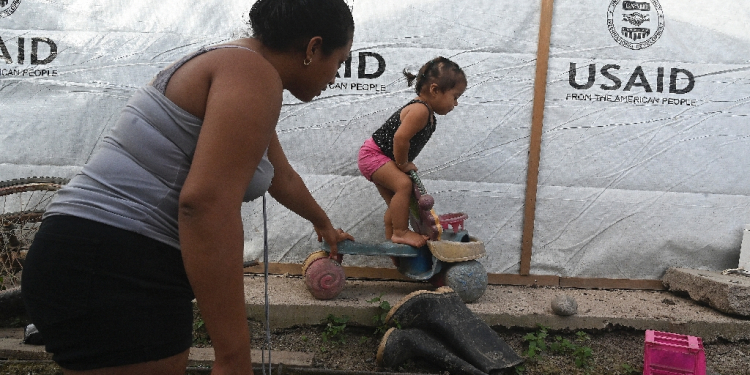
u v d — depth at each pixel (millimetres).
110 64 3613
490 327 3055
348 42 1384
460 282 3225
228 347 1161
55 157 3639
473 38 3623
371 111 3674
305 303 3123
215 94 1146
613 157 3691
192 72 1217
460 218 3395
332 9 1297
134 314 1215
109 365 1223
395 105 3668
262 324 3127
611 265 3756
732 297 3150
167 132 1217
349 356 2893
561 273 3768
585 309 3256
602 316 3156
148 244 1229
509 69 3633
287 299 3195
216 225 1096
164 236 1244
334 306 3109
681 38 3619
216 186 1096
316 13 1276
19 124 3609
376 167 3330
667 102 3656
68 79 3605
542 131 3674
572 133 3680
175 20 3607
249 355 1200
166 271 1259
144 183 1224
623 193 3711
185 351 1338
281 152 1807
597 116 3668
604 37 3619
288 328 3121
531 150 3652
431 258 3354
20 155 3629
